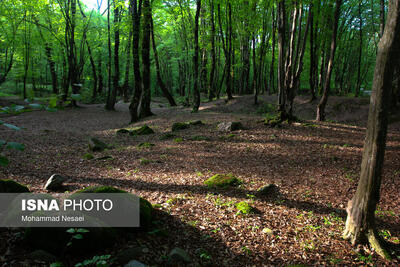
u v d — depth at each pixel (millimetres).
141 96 18656
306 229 4520
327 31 19688
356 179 6840
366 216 3961
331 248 4004
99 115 21219
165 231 4012
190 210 4887
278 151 9141
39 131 13492
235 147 9664
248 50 24703
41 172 6750
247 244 4004
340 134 11117
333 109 17891
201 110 19656
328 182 6711
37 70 29125
